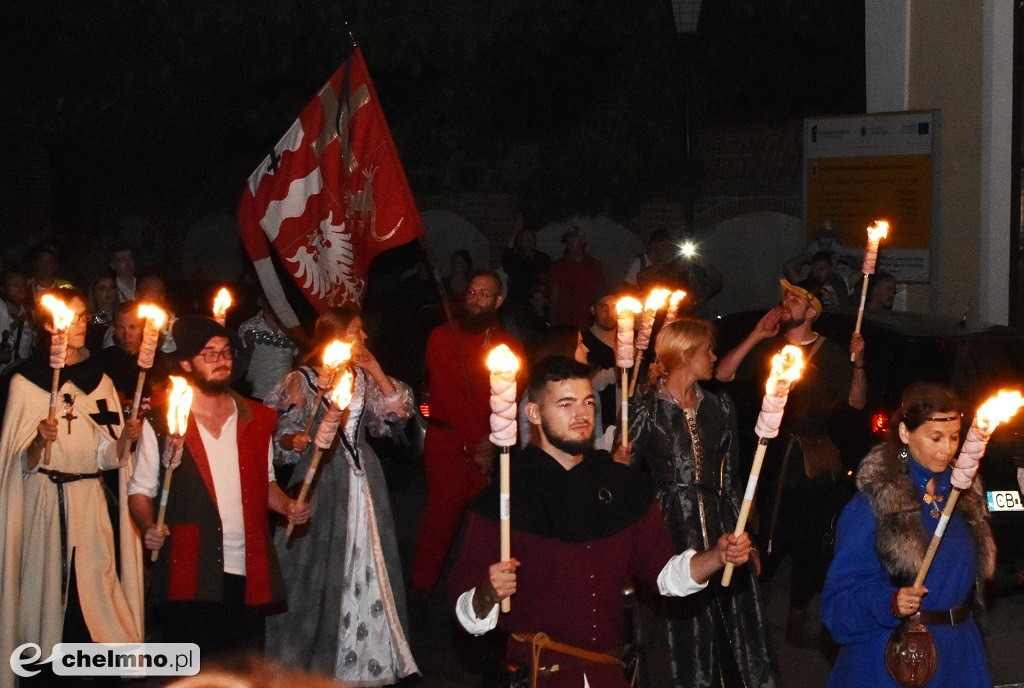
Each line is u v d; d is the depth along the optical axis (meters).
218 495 5.83
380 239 7.97
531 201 19.97
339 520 6.97
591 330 8.37
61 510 6.79
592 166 18.91
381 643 7.06
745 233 19.09
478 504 4.39
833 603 4.91
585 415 4.40
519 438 7.73
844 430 8.02
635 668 4.55
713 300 19.41
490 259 21.23
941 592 4.82
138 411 6.52
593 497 4.44
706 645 6.22
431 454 8.56
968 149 13.41
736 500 6.43
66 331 6.21
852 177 13.80
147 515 5.69
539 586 4.33
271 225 8.06
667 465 6.27
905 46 13.98
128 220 24.56
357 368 7.12
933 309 13.64
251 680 2.99
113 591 6.91
